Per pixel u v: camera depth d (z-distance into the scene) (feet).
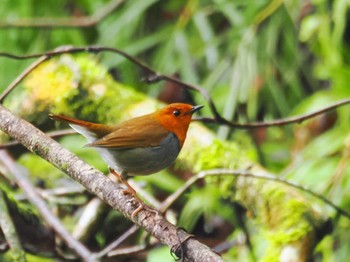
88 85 30.83
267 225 27.40
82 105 30.76
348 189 34.17
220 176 28.71
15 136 22.71
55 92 30.63
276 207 27.27
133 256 31.50
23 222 27.43
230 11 41.52
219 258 19.20
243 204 28.37
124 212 20.95
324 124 39.09
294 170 35.96
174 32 42.24
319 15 39.60
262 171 28.53
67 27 43.47
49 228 27.94
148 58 44.01
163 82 41.70
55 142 22.30
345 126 37.11
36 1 45.11
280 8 40.93
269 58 40.55
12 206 27.25
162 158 24.57
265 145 40.37
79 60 31.27
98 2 44.37
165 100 42.22
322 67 38.45
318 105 38.27
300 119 27.37
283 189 27.61
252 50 40.32
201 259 19.35
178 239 19.76
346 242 33.32
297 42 41.06
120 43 42.47
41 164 34.60
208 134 29.78
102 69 31.37
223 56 41.98
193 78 41.32
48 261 31.91
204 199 35.86
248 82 39.65
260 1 41.32
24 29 44.04
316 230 26.68
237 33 40.91
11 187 32.27
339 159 36.06
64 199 31.53
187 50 41.88
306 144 39.34
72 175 21.81
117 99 30.81
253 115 39.52
